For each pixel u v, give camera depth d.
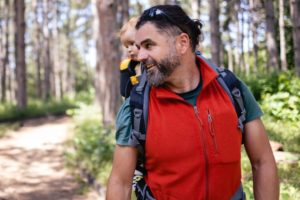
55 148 10.89
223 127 1.72
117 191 1.80
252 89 7.89
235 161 1.76
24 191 7.34
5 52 27.30
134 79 1.97
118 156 1.80
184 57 1.74
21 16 18.12
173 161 1.71
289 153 5.15
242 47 22.36
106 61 9.59
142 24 1.72
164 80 1.71
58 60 35.81
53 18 33.81
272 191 1.83
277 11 18.39
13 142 12.17
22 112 17.39
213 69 1.77
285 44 16.39
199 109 1.72
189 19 1.75
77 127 12.26
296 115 6.70
